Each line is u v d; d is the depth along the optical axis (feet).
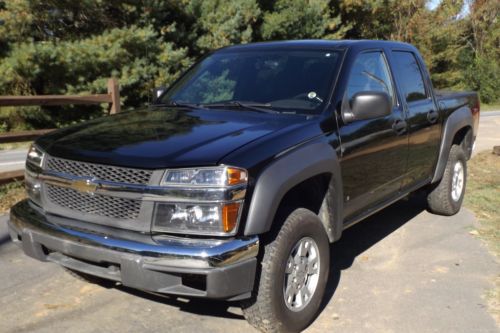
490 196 23.65
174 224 9.91
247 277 10.08
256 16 61.00
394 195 16.42
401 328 11.99
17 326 11.69
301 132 11.75
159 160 10.11
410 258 16.25
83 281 13.97
